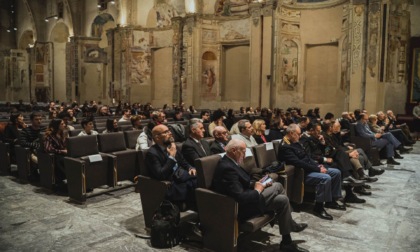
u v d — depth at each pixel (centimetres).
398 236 531
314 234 537
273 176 575
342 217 609
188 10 2336
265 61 2023
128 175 791
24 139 848
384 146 1051
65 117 1076
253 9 2052
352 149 799
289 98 2072
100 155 726
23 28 4028
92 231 539
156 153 531
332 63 1983
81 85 3288
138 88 2702
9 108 2222
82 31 3278
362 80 1619
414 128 1566
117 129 921
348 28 1686
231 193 441
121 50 2728
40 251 471
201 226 473
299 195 628
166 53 2622
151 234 488
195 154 634
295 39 2069
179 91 2409
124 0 2681
